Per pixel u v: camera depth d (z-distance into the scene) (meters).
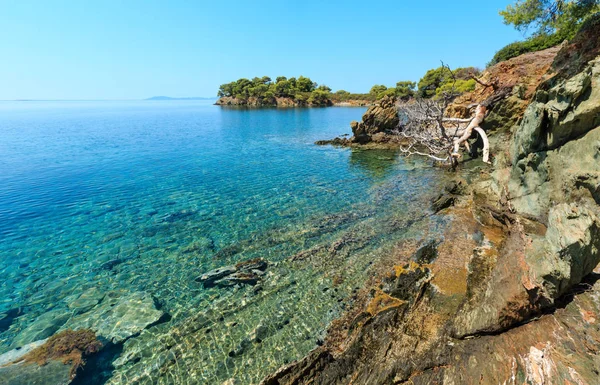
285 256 13.65
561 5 17.34
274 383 7.65
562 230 7.84
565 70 15.59
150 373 8.32
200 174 27.95
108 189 23.47
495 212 14.26
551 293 7.46
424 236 14.54
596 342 6.20
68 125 73.75
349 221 16.80
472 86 54.00
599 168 9.40
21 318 10.32
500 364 6.60
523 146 13.03
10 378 7.93
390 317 9.07
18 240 15.50
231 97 165.00
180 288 11.80
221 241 15.29
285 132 58.31
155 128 66.50
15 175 27.09
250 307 10.62
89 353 8.91
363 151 38.03
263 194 22.05
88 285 12.07
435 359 7.27
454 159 24.64
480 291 9.10
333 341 8.92
